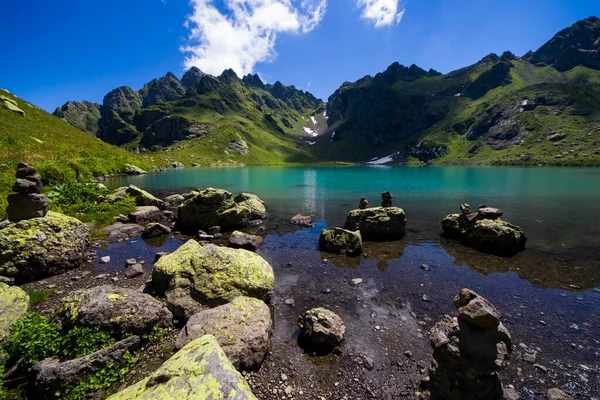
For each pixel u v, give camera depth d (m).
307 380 7.88
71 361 6.99
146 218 25.81
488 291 13.08
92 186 31.50
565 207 32.66
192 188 51.12
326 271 15.36
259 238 20.59
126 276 14.05
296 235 22.30
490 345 5.85
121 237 20.98
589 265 16.20
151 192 45.28
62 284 13.27
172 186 53.88
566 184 57.09
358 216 22.53
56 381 6.57
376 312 11.30
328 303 12.00
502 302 12.09
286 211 31.55
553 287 13.52
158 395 4.82
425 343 9.42
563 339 9.59
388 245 20.05
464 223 21.23
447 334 6.33
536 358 8.66
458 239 21.34
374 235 21.75
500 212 20.02
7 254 12.98
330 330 9.30
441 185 57.94
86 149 70.38
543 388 7.53
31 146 50.66
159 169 104.12
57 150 56.88
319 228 24.39
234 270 11.72
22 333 7.63
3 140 46.94
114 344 7.82
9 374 6.97
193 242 14.16
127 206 28.14
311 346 9.23
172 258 12.70
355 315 11.08
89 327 8.15
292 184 61.28
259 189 51.75
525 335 9.82
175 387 4.91
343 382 7.81
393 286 13.58
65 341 7.69
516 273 15.15
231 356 7.79
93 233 20.78
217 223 23.66
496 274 15.01
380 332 10.00
